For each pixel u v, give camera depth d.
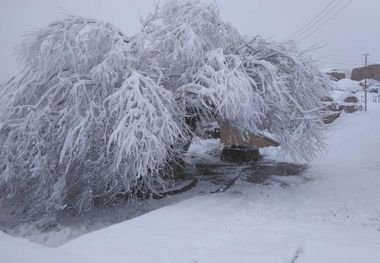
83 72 10.95
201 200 9.42
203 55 11.06
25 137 10.63
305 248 5.78
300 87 12.05
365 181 11.98
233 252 5.73
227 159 16.25
